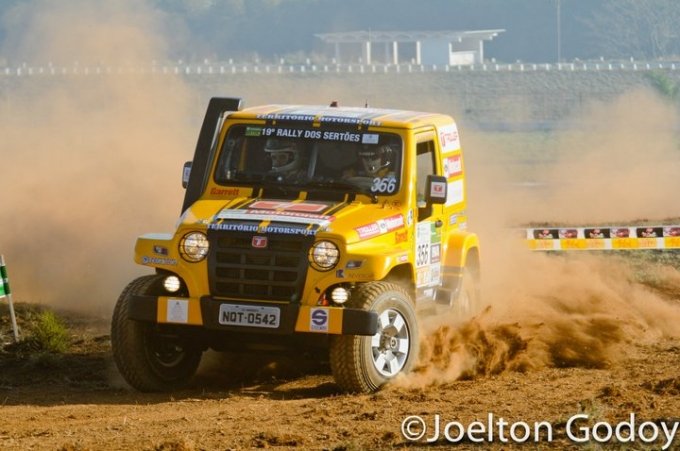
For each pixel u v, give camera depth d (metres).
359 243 29.02
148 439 23.12
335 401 27.41
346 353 28.36
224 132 32.47
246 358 35.09
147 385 30.36
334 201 31.00
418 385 29.62
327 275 28.52
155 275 30.78
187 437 23.20
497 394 27.77
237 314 28.66
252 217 29.48
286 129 32.09
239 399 28.89
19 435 24.31
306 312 28.31
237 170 31.97
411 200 31.33
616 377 30.67
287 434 22.94
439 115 35.34
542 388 28.69
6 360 36.72
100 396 30.44
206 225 29.28
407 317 29.70
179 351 31.36
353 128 31.84
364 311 28.03
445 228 34.75
